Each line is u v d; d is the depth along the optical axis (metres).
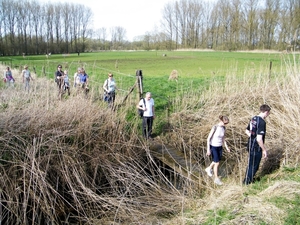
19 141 6.18
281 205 4.73
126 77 18.28
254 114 8.81
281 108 8.77
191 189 6.06
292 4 40.44
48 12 79.12
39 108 7.05
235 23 59.75
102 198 5.75
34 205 5.28
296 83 8.63
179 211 5.49
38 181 5.41
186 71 24.30
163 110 10.98
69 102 7.59
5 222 5.30
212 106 9.97
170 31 82.75
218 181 6.33
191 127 9.53
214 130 6.43
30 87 9.03
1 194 5.41
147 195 6.14
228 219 4.57
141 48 90.88
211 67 27.44
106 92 9.31
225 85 10.83
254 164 6.14
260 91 9.85
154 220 5.28
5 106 7.46
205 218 4.82
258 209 4.69
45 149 6.12
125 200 5.80
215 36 70.50
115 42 100.75
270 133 7.82
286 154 6.65
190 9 78.38
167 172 7.60
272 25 50.91
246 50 56.69
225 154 8.23
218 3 69.94
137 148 7.74
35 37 75.62
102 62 38.12
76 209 5.83
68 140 6.82
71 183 5.95
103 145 7.10
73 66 23.64
